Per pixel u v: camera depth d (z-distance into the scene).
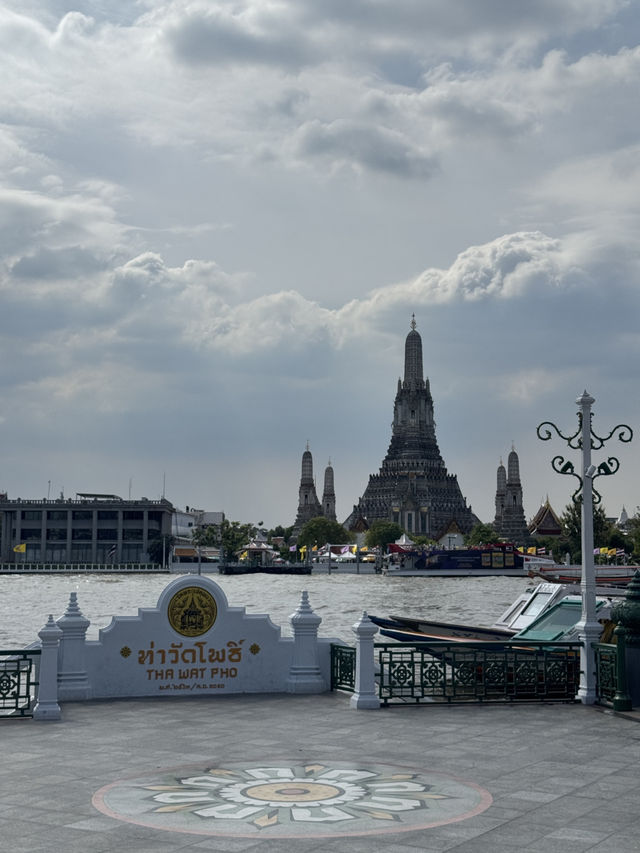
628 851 10.55
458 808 12.31
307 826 11.48
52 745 16.30
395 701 23.06
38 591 149.12
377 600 127.19
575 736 17.30
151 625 21.64
